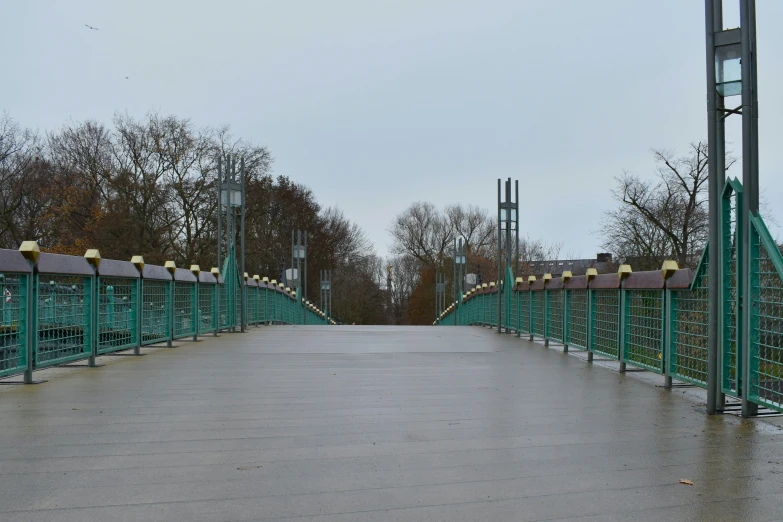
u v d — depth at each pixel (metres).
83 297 6.84
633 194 28.81
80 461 3.34
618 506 2.77
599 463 3.39
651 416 4.58
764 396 4.36
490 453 3.57
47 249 30.34
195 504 2.73
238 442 3.75
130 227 31.64
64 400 5.02
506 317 13.98
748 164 4.50
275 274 46.81
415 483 3.04
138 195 33.44
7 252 5.36
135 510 2.66
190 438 3.83
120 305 7.89
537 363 7.79
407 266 73.62
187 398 5.14
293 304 24.53
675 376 5.68
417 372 6.84
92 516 2.59
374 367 7.25
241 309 13.80
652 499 2.86
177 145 34.72
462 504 2.77
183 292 10.21
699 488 3.01
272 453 3.52
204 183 34.59
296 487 2.96
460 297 26.97
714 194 4.85
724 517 2.65
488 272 55.12
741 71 4.60
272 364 7.46
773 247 4.20
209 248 34.56
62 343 6.37
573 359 8.29
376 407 4.82
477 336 12.75
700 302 5.29
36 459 3.37
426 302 63.06
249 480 3.06
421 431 4.06
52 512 2.62
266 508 2.70
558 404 5.02
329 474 3.16
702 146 26.89
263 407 4.78
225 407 4.77
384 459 3.43
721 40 4.84
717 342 4.73
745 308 4.52
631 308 6.76
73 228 33.25
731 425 4.30
